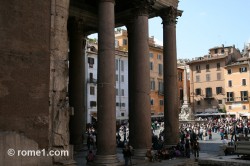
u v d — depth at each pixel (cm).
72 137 2562
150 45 7756
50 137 1448
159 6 2348
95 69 6600
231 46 9031
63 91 1517
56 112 1477
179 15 2472
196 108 8788
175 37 2417
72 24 2611
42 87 1438
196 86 8875
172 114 2347
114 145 1797
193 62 8906
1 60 1312
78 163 1895
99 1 1902
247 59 8112
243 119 6756
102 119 1792
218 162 1953
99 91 1823
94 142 2862
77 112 2592
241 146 2011
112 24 1891
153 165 1906
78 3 2539
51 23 1502
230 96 8194
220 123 5647
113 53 1869
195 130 4316
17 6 1384
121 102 7019
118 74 6981
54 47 1499
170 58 2375
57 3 1530
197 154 2327
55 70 1493
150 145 2066
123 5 2495
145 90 2075
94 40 7494
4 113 1302
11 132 1315
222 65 8425
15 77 1348
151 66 7806
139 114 2058
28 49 1404
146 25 2134
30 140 1370
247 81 7906
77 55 2627
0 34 1320
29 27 1416
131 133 2355
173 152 2216
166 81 2378
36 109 1406
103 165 1722
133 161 1927
